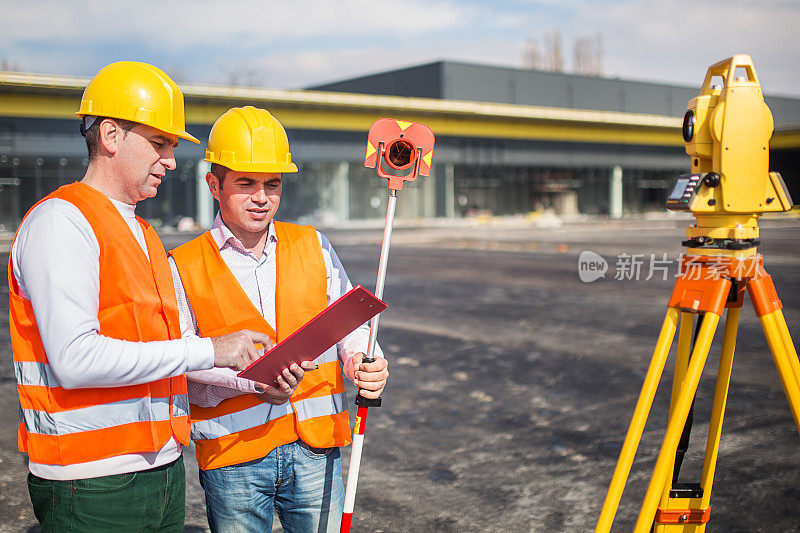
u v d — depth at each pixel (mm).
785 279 12633
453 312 10008
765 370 6246
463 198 46969
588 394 5723
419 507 3697
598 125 50125
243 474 2043
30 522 3496
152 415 1722
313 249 2191
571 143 50312
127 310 1659
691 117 2023
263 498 2100
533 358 7051
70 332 1528
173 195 36344
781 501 3658
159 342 1646
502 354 7266
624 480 2037
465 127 44688
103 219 1662
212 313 2020
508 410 5355
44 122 30562
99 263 1642
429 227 40656
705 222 2037
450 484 3992
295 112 37938
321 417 2109
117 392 1665
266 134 2016
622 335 8133
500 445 4609
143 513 1721
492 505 3709
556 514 3590
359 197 42906
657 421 4996
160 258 1834
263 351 2047
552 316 9539
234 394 2033
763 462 4188
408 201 45094
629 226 39000
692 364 1968
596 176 52156
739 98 1934
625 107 56719
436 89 49375
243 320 2031
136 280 1687
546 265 16781
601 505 3684
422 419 5184
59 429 1626
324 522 2152
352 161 41594
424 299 11312
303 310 2107
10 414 5254
